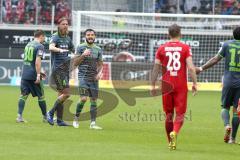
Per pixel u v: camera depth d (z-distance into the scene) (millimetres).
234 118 33594
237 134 38531
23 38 87812
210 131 39406
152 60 79312
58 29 39406
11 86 80062
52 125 39375
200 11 92062
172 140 29953
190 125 42719
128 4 90625
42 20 90688
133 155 27953
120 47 78688
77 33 68188
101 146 30734
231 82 33250
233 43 33219
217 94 73938
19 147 29500
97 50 38531
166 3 92250
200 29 80062
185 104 30391
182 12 92062
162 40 79562
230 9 92250
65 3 91062
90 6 90188
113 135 35531
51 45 39000
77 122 38969
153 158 27219
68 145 30672
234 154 29734
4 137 32938
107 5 90375
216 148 31656
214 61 33688
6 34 87750
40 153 27828
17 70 82062
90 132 36469
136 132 37500
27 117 44156
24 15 90625
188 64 30188
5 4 90188
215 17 68375
